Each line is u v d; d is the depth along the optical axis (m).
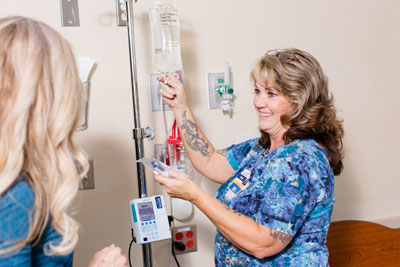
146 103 1.62
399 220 2.04
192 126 1.40
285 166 1.06
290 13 1.81
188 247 1.71
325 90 1.19
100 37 1.54
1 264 0.63
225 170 1.42
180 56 1.52
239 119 1.76
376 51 1.98
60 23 1.49
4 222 0.62
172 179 1.06
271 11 1.78
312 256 1.12
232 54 1.73
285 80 1.12
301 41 1.84
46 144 0.69
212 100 1.71
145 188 1.34
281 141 1.22
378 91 2.00
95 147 1.56
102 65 1.55
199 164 1.43
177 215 1.66
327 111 1.17
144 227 1.27
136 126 1.33
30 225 0.66
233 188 1.25
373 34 1.97
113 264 0.87
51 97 0.69
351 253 1.73
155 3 1.53
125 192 1.61
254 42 1.76
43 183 0.70
